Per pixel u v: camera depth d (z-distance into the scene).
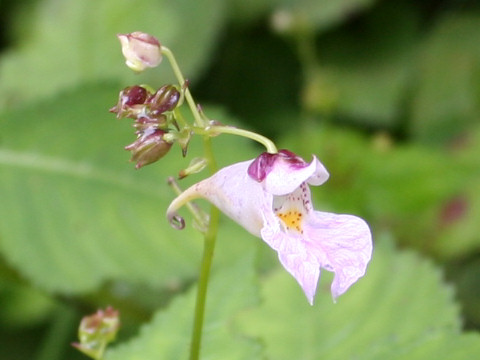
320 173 0.22
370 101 0.49
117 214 0.34
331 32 0.50
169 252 0.34
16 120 0.35
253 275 0.28
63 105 0.35
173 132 0.22
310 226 0.22
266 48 0.50
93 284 0.33
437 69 0.49
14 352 0.40
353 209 0.42
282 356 0.29
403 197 0.43
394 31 0.50
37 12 0.47
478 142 0.46
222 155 0.35
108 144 0.35
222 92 0.49
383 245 0.31
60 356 0.38
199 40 0.46
